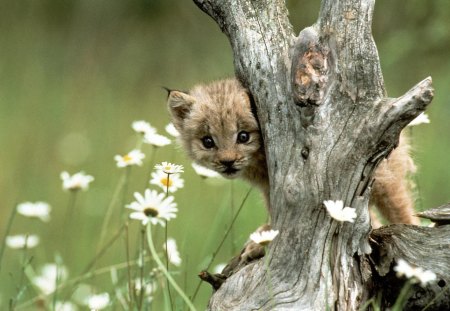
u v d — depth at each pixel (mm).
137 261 11070
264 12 9648
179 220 16625
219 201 17281
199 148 11617
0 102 24953
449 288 8781
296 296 8766
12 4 30219
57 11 29547
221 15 9859
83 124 23734
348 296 8773
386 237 9211
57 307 12039
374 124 8672
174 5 28328
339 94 8820
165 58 26812
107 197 18453
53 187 20828
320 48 8883
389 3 21344
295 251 8859
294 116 8984
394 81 21016
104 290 13781
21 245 12422
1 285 15539
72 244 17250
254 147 11203
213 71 25375
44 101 25172
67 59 27719
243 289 9000
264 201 11859
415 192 12508
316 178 8781
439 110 19172
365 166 8781
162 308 12688
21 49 28109
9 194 20578
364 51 8852
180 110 12016
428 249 9023
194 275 14773
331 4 8984
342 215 8367
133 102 25031
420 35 20078
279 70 9242
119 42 28016
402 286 8914
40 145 22797
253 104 11133
